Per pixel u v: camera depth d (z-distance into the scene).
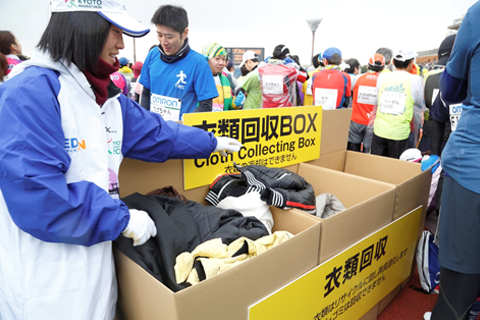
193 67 2.21
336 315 1.48
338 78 3.96
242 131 1.73
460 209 1.28
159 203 1.28
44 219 0.76
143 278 0.93
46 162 0.77
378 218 1.63
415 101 3.46
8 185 0.74
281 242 1.15
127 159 1.36
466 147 1.25
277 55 4.51
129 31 0.87
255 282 1.03
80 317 0.88
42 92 0.81
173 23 2.07
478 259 1.28
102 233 0.85
